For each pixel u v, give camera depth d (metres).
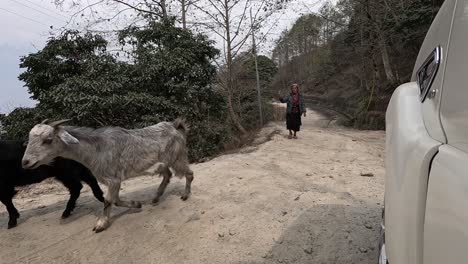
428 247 1.22
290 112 12.75
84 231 5.79
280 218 5.38
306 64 48.47
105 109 10.58
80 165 6.36
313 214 5.35
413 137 1.63
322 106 36.47
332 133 15.38
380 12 18.78
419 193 1.37
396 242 1.55
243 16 16.61
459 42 1.51
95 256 5.09
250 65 19.66
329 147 11.26
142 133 6.03
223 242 4.98
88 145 5.45
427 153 1.38
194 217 5.78
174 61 11.58
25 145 6.07
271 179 7.25
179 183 7.55
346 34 23.38
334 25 25.50
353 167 8.28
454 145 1.32
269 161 9.01
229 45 16.70
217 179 7.54
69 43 11.53
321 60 44.28
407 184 1.50
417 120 1.76
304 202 5.83
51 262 5.08
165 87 11.88
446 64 1.59
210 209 5.99
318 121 25.27
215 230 5.28
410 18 19.50
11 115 11.22
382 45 19.81
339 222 5.04
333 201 5.82
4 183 6.04
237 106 18.62
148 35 12.59
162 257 4.87
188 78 12.12
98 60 11.24
